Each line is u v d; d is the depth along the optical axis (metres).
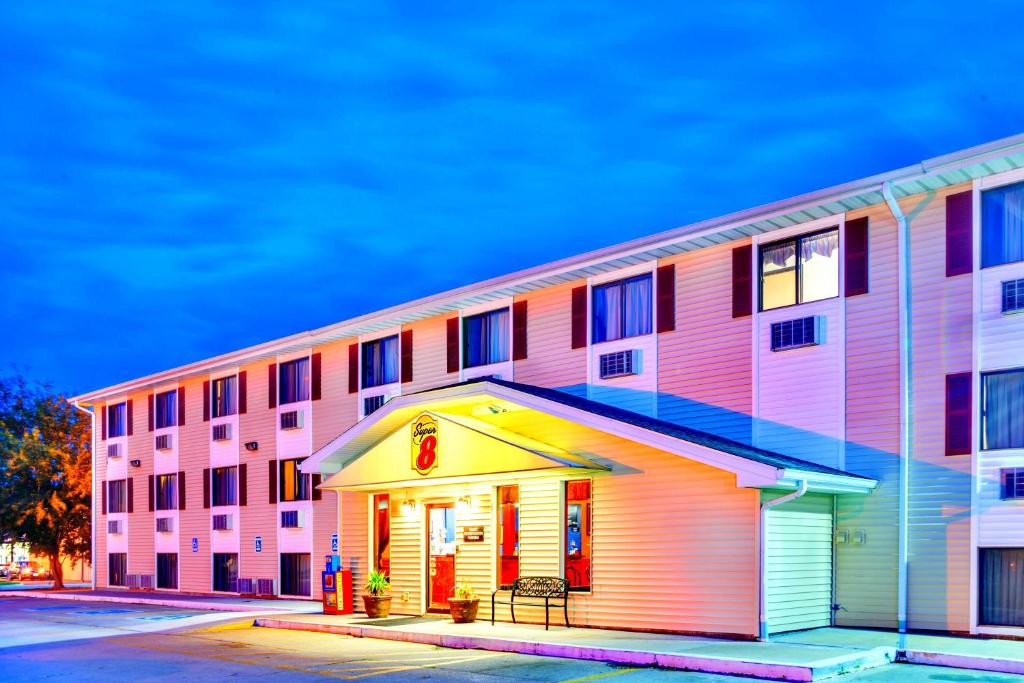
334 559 21.67
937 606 14.52
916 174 14.88
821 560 15.51
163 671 13.89
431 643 16.11
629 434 15.74
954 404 14.75
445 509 19.83
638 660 12.78
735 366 17.75
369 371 26.56
